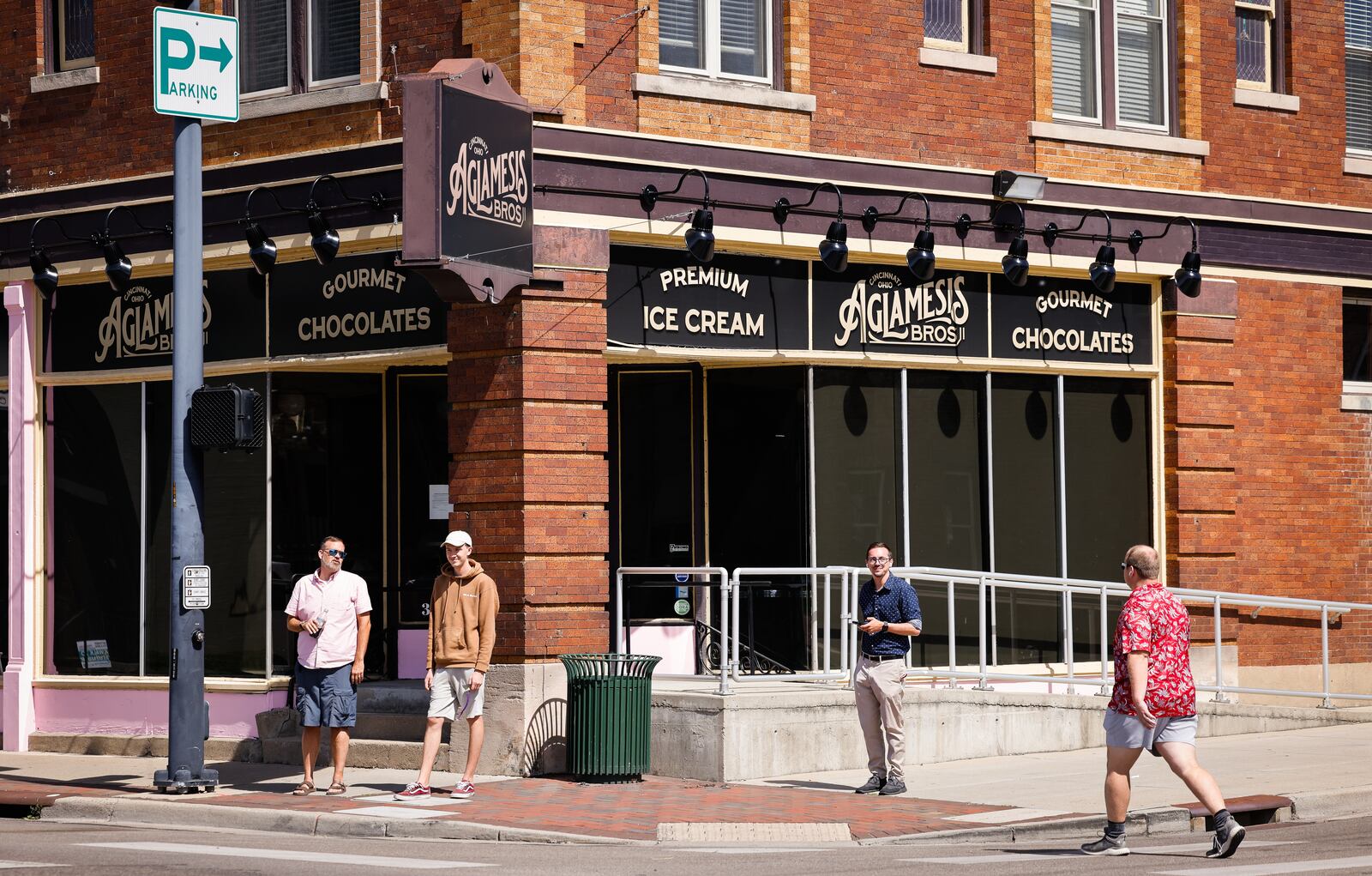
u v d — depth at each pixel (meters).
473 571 13.36
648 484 16.47
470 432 14.74
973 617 16.86
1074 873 9.59
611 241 15.09
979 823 11.77
